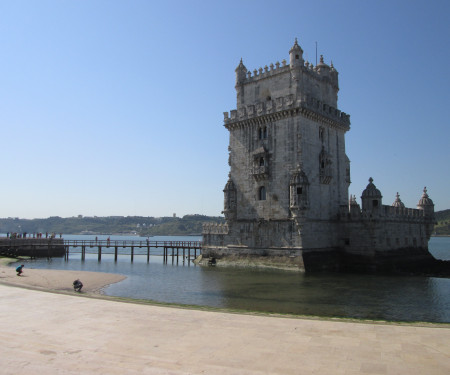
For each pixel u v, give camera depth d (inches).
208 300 1331.2
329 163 2292.1
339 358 541.6
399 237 2345.0
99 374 489.4
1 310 833.5
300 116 2146.9
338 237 2301.9
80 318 765.3
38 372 495.5
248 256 2285.9
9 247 3056.1
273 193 2213.3
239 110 2416.3
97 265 2687.0
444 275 1991.9
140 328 692.7
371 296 1403.8
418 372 492.7
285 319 767.7
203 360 534.9
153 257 3553.2
